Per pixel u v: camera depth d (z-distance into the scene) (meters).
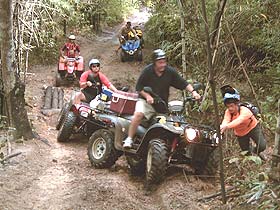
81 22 22.56
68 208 5.80
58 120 9.88
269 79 10.16
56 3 15.35
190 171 6.87
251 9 8.50
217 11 6.60
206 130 6.37
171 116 6.65
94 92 9.12
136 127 6.71
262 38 10.05
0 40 8.13
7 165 7.17
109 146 7.24
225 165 6.95
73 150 8.55
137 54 17.16
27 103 11.30
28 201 6.02
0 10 7.89
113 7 28.17
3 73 8.31
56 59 17.31
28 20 11.37
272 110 8.54
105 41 22.44
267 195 4.99
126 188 6.43
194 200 5.76
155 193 6.29
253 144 6.93
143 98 6.72
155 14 16.33
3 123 8.59
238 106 6.50
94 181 6.67
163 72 6.53
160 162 6.17
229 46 8.77
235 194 5.66
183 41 8.71
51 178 6.87
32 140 8.56
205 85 8.71
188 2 7.96
